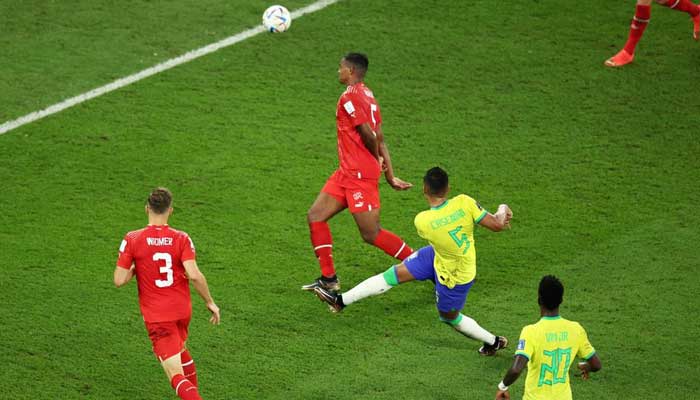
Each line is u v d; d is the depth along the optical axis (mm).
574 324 28219
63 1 59250
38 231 40812
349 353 34344
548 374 28078
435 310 36812
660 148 46500
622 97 50406
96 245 40031
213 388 32562
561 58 53719
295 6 58812
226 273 38594
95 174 44750
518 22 57000
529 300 36906
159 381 33094
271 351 34406
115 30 56281
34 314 35969
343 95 35938
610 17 57531
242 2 59281
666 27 56531
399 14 57875
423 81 51906
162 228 30516
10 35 55594
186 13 58094
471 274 32906
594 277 38062
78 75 52312
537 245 40156
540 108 49625
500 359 34156
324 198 37000
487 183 44250
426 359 34031
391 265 39500
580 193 43469
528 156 46125
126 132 47875
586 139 47281
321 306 36938
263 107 49844
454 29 56375
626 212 42094
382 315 36500
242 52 54406
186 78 52188
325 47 54875
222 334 35281
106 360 33906
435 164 45656
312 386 32594
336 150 46688
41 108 49625
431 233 32375
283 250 40062
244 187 44000
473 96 50688
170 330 30484
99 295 37156
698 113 49031
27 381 32750
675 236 40375
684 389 32250
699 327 35156
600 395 32156
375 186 36688
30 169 45062
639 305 36406
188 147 46750
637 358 33719
